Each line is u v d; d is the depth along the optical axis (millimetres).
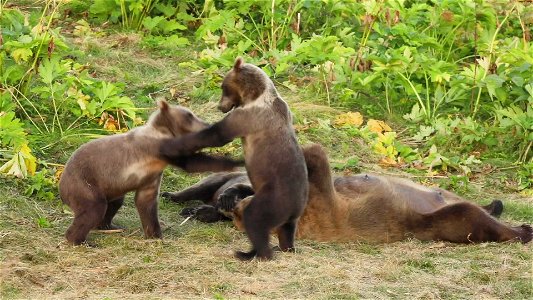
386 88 17328
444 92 17266
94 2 19766
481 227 12133
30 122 15250
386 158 15664
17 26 15898
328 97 17281
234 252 11242
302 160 11477
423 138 16531
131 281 10266
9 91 15008
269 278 10539
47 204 12852
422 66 17047
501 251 11758
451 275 10906
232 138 11391
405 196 12562
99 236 11945
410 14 18703
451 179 14844
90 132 15141
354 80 17406
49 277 10352
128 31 19250
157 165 11656
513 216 13578
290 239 11664
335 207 12219
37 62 15641
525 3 19469
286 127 11453
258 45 18969
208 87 17172
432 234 12297
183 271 10648
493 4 19281
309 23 19344
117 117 15414
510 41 18109
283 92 17547
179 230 12570
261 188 11234
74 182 11531
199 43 19234
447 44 18859
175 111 11617
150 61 18031
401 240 12336
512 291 10469
